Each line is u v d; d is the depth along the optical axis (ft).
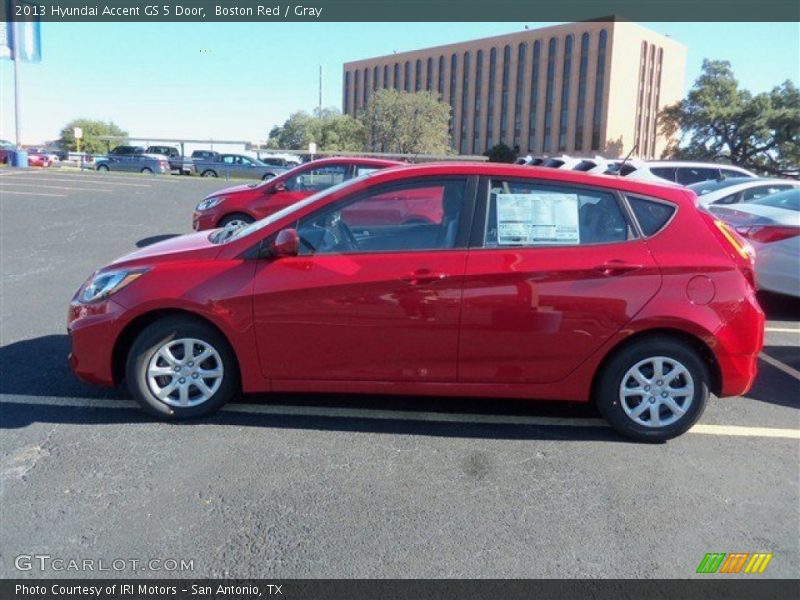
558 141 242.58
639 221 13.96
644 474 12.83
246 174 126.11
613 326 13.61
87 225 43.93
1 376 16.80
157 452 13.09
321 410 15.38
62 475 12.14
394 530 10.78
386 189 14.15
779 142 179.73
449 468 12.84
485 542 10.54
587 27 230.68
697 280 13.60
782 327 24.34
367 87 319.68
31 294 25.46
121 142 180.55
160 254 14.35
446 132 215.51
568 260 13.61
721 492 12.25
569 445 13.99
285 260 13.85
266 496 11.65
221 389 14.34
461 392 14.10
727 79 190.49
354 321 13.74
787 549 10.62
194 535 10.52
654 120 249.75
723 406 16.47
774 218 24.45
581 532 10.88
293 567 9.86
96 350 14.08
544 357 13.83
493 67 261.85
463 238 13.85
